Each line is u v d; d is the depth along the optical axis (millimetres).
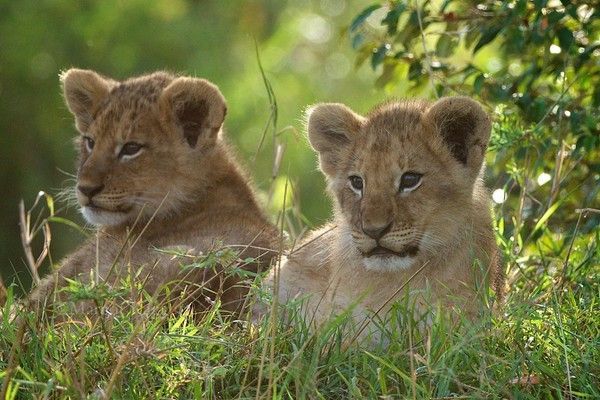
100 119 12633
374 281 10211
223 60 27844
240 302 10672
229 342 9133
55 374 8398
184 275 10781
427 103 10945
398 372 8352
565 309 9883
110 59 27062
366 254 10148
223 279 10680
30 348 8953
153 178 12500
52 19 26922
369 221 10062
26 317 9094
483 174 10836
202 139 12664
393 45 13031
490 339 9133
